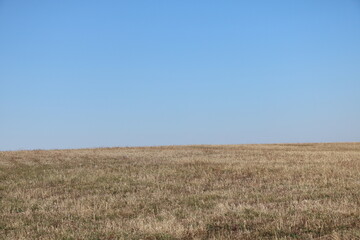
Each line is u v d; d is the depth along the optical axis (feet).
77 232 36.06
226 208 43.29
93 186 64.13
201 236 32.94
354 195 48.57
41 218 43.21
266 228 34.24
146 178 70.18
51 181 69.62
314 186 57.47
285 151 128.36
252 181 65.26
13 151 137.39
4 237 35.42
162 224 36.52
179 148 150.61
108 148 155.12
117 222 39.24
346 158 95.55
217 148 149.48
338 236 30.19
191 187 61.05
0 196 57.16
